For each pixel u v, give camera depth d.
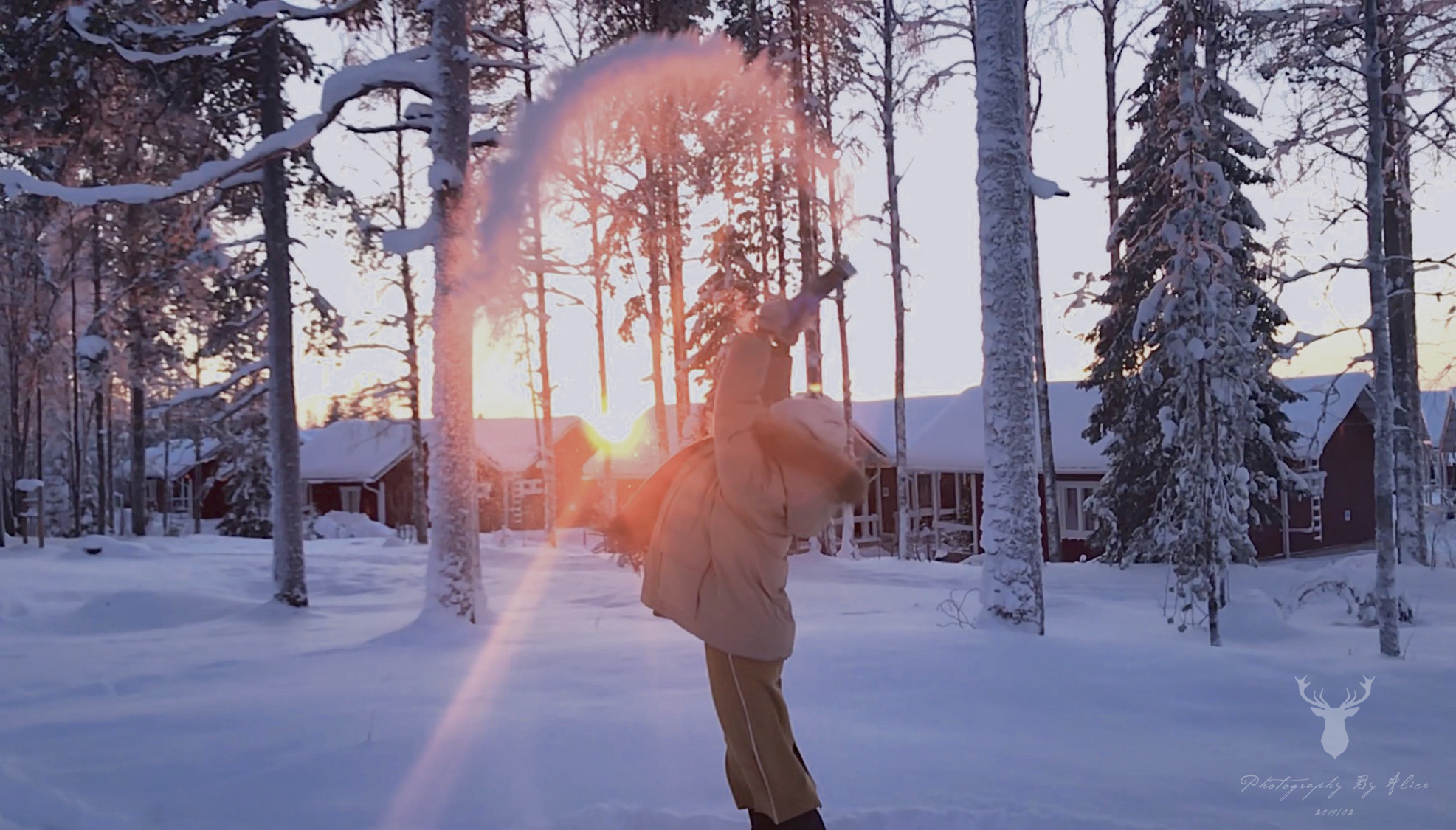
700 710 5.49
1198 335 10.60
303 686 6.86
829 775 4.40
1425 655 8.93
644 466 35.69
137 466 28.73
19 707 6.56
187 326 22.36
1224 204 10.84
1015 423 9.54
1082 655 7.16
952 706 5.78
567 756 4.65
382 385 26.53
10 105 13.34
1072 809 4.04
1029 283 9.79
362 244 16.48
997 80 9.84
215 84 14.95
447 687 6.54
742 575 3.19
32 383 26.50
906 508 25.44
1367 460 33.50
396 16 16.56
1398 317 20.84
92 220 18.06
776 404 3.22
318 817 3.97
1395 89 11.12
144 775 4.54
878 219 22.72
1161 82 20.42
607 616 12.32
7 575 17.48
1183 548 11.30
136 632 12.79
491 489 43.72
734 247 22.28
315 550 24.92
